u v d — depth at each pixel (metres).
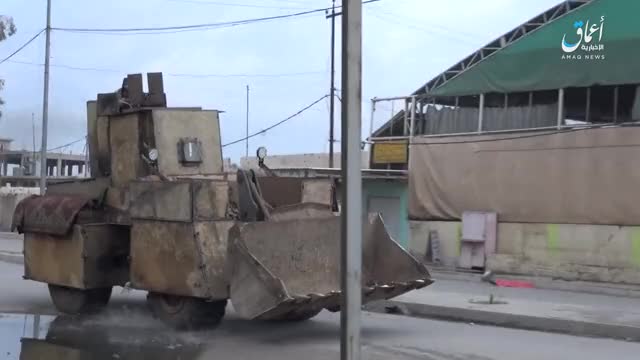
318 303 8.81
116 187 11.05
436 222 20.25
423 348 9.00
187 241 9.30
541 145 18.11
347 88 3.56
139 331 10.02
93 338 9.48
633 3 16.89
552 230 17.80
